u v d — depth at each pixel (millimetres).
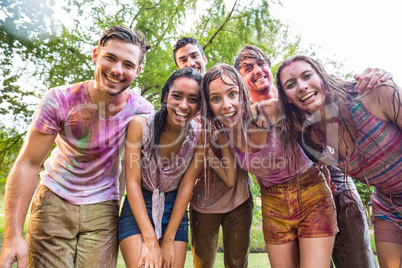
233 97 2221
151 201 2459
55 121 2189
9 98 5512
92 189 2363
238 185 2758
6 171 5504
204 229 2787
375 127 2078
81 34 5648
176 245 2375
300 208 2301
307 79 2125
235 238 2764
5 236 2043
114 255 2346
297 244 2441
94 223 2305
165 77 5199
